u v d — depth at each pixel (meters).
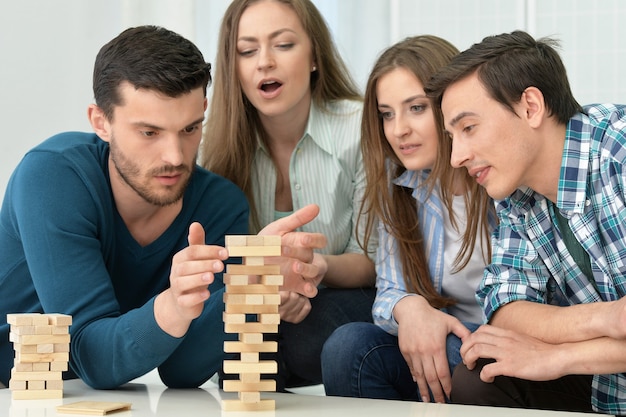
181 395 1.67
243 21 2.24
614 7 3.19
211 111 2.36
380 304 2.02
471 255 2.04
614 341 1.56
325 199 2.36
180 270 1.50
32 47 3.51
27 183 1.82
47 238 1.77
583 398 1.75
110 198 1.90
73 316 1.73
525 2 3.27
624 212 1.67
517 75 1.68
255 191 2.40
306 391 2.85
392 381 1.97
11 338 1.60
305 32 2.27
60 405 1.50
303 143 2.36
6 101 3.47
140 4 3.63
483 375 1.66
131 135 1.77
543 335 1.65
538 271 1.79
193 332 1.77
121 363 1.64
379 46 3.68
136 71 1.73
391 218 2.12
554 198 1.76
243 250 1.42
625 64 3.19
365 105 2.14
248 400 1.45
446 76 1.73
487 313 1.79
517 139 1.70
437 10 3.36
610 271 1.70
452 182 2.05
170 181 1.80
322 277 2.20
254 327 1.43
